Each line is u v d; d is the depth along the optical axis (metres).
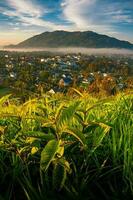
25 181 2.86
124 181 2.83
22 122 3.45
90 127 3.07
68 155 2.97
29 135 2.73
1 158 3.14
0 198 2.76
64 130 2.70
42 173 2.98
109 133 3.58
